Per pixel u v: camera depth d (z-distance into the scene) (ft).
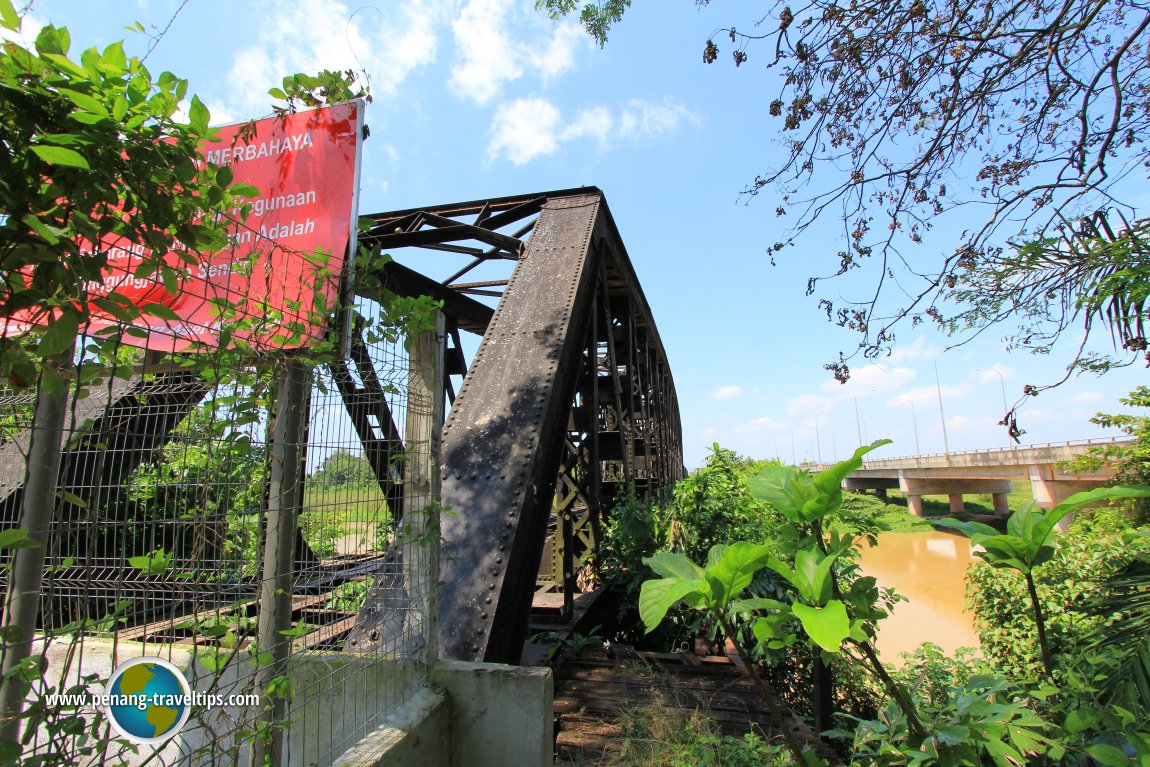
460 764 9.09
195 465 6.97
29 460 5.48
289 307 7.72
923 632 41.14
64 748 4.40
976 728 5.17
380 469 9.41
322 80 9.80
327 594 9.22
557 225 22.04
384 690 8.50
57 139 4.05
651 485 36.42
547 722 9.11
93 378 4.91
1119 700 5.91
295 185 9.70
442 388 10.27
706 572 4.80
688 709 13.05
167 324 5.86
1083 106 9.84
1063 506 5.79
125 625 6.57
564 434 16.15
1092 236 9.57
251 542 7.68
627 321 33.30
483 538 12.41
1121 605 7.04
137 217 4.81
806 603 4.85
